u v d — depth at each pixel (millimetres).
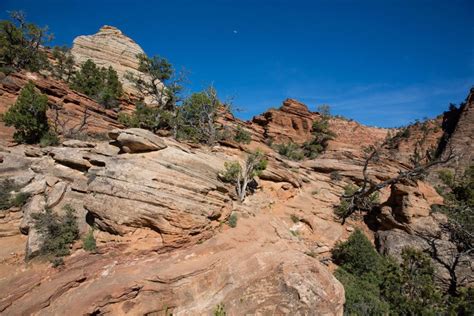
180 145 20078
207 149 29297
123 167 14773
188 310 10844
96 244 13086
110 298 10203
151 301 10836
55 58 49969
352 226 25438
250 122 65500
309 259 12469
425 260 15039
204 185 15922
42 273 11281
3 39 36156
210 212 14742
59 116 29172
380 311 12953
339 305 11070
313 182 32094
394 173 34062
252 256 12609
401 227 23219
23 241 13047
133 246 12781
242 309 10430
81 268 11727
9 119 21703
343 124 77688
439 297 12945
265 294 10633
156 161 16016
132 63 62812
